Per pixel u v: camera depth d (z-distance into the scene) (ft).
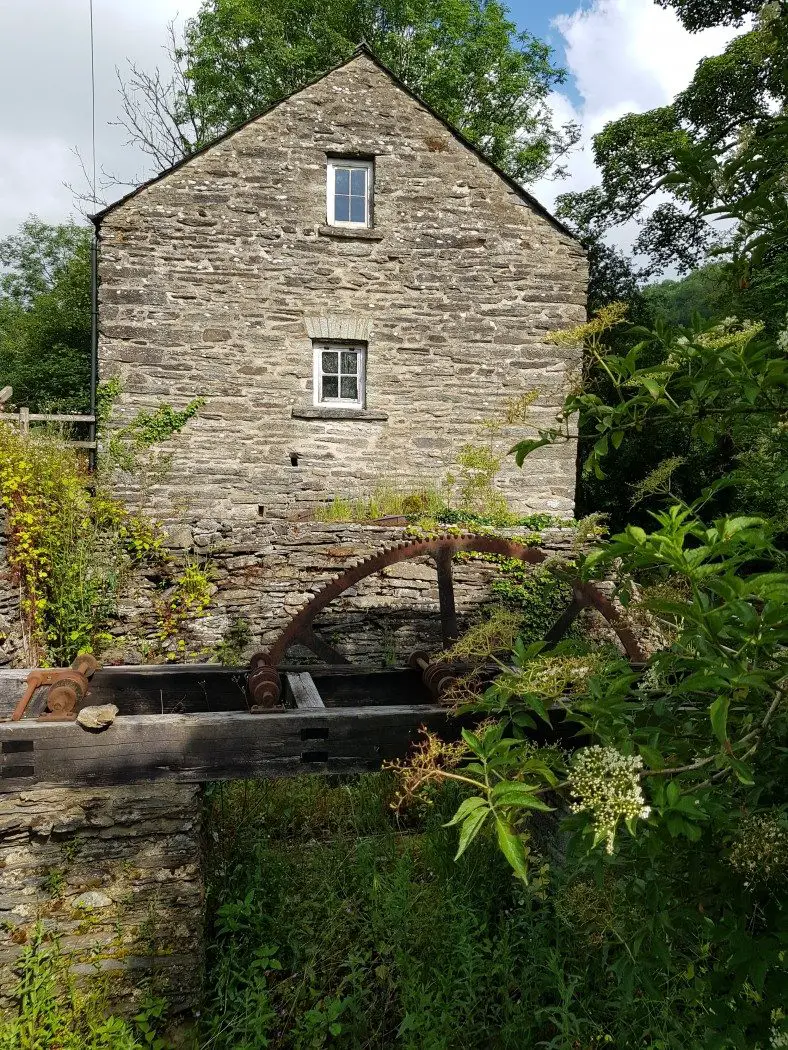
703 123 46.24
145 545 20.84
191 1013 9.43
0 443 18.16
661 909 6.00
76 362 66.39
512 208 30.42
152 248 28.02
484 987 9.57
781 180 5.34
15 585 18.15
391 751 10.04
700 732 5.63
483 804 4.41
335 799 14.39
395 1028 9.67
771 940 4.98
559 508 30.96
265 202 28.73
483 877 11.62
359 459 29.76
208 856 11.75
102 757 9.11
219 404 28.68
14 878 8.98
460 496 30.17
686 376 5.91
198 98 58.34
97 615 20.33
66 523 20.03
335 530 22.13
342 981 9.79
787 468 5.89
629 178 51.83
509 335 30.55
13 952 8.96
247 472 28.99
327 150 29.12
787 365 5.04
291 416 29.27
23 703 10.12
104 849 9.21
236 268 28.63
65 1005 9.02
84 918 9.15
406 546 17.12
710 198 5.66
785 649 4.61
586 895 8.59
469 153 30.09
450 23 55.62
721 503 42.52
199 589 21.08
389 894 10.59
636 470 47.80
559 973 9.00
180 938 9.41
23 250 104.68
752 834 4.77
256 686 10.96
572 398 6.44
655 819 4.83
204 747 9.40
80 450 27.99
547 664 5.70
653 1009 8.57
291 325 29.14
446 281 30.12
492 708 6.15
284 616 21.79
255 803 14.05
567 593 22.43
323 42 57.47
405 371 29.99
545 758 5.30
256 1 56.54
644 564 4.76
